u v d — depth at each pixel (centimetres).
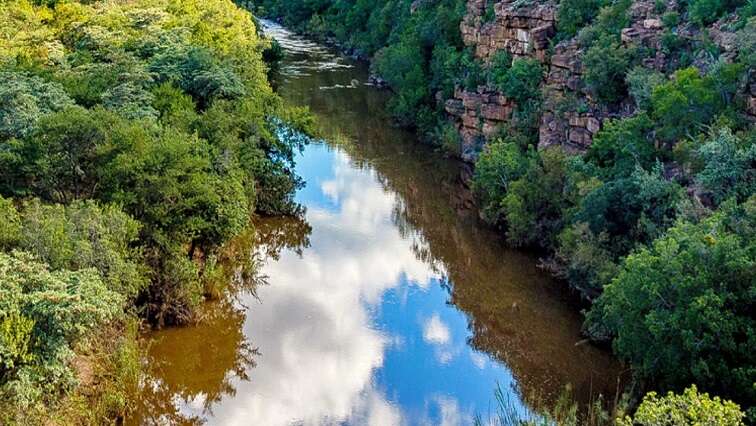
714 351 2341
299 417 2752
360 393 2906
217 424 2717
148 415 2755
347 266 4072
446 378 3005
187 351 3153
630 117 4006
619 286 2656
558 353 3156
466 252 4253
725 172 3048
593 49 4409
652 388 2598
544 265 3975
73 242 2591
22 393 2023
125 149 3247
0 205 2705
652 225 3173
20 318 2058
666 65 4191
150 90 4550
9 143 3394
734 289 2420
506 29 5841
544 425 2405
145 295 3212
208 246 3597
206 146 3719
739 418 1903
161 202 3161
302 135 4909
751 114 3469
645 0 4719
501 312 3550
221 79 4747
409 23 8206
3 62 4541
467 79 6188
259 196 4600
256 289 3747
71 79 4353
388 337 3334
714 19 4156
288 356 3159
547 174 4134
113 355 2745
